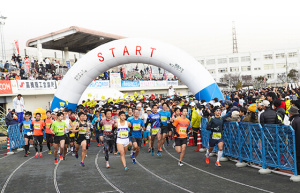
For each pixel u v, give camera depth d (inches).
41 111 548.1
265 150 281.4
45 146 583.2
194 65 589.9
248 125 304.8
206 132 414.6
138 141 369.4
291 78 2952.8
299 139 245.9
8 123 562.6
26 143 457.7
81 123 383.9
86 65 633.0
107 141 348.2
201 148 438.9
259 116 298.8
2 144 595.8
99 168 346.9
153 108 421.7
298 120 246.8
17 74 951.0
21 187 277.1
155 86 1412.4
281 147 260.4
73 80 642.2
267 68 3292.3
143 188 255.0
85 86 655.1
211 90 579.2
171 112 561.0
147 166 347.9
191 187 251.3
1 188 277.4
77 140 392.2
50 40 1107.9
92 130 520.1
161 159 388.8
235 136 333.4
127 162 378.6
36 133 449.1
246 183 253.6
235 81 2930.6
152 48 601.6
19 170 356.2
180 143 339.0
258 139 289.9
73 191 256.2
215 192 233.0
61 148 390.9
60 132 390.0
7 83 796.6
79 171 335.3
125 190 251.6
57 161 394.6
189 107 534.9
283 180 254.5
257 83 2642.7
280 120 276.8
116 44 620.1
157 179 284.4
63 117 410.9
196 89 585.9
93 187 265.7
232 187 244.4
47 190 262.8
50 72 1126.4
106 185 270.4
